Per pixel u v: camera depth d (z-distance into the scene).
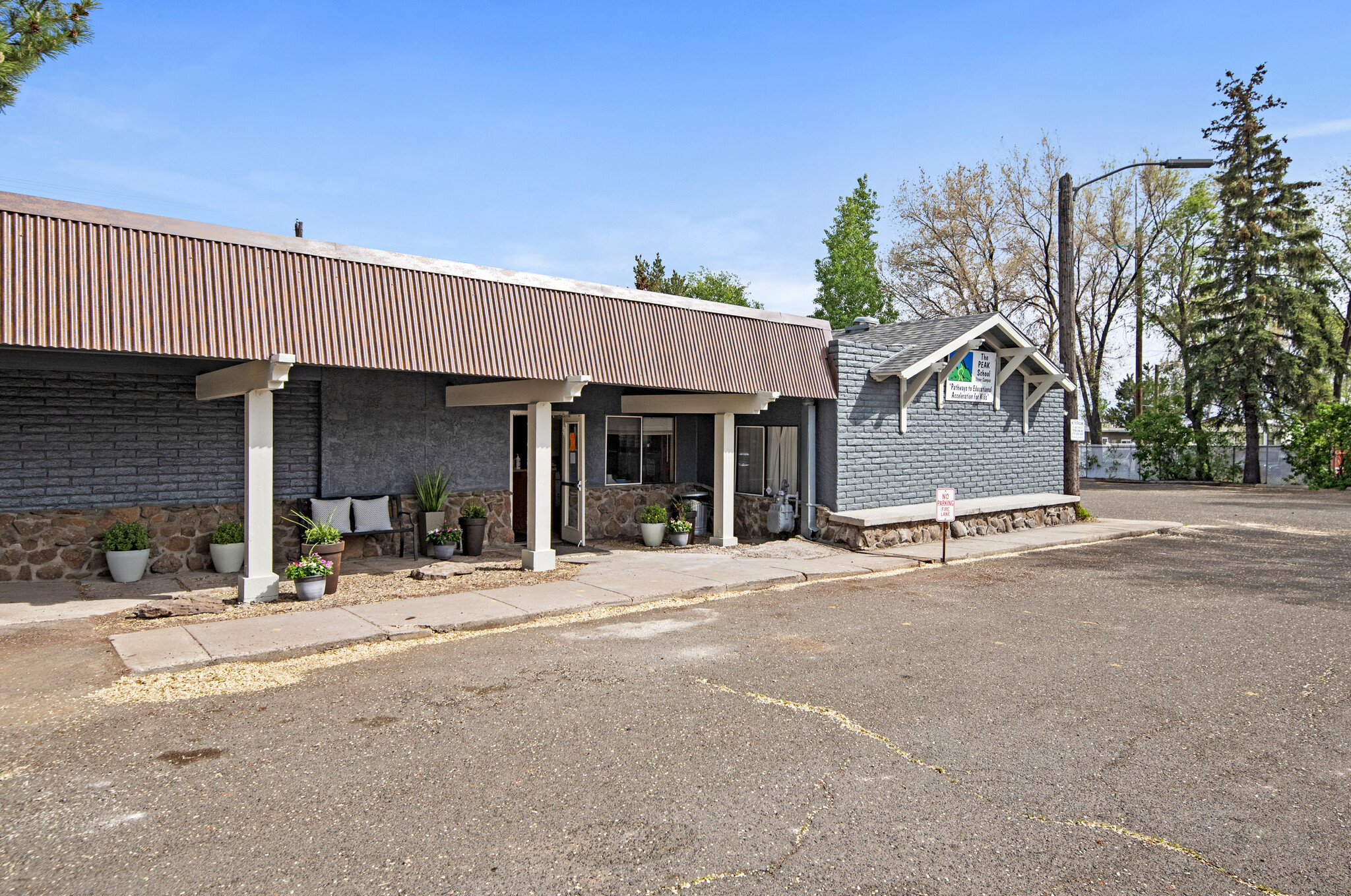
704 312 12.18
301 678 6.14
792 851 3.58
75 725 5.12
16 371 9.13
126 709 5.42
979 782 4.32
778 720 5.25
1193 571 11.33
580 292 10.88
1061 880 3.35
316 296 8.70
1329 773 4.44
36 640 6.98
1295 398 29.64
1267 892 3.26
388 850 3.58
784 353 13.01
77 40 8.55
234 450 10.59
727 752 4.72
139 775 4.37
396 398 11.88
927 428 14.91
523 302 10.32
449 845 3.63
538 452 10.73
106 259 7.45
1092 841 3.68
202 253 8.02
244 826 3.80
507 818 3.89
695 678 6.17
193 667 6.36
